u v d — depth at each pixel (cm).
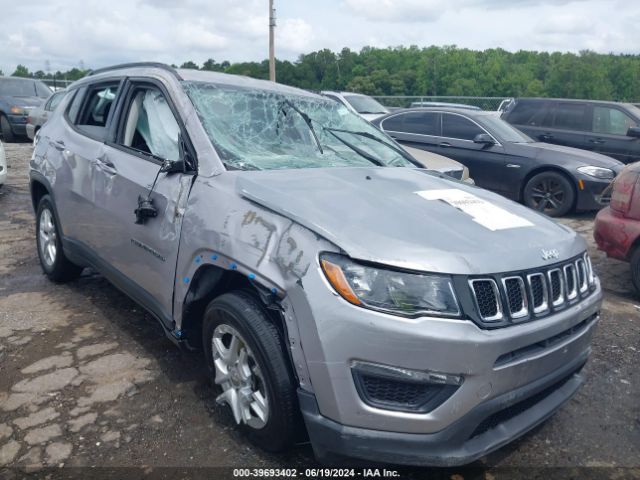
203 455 269
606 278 568
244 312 256
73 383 326
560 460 279
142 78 377
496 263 235
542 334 240
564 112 1040
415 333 216
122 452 269
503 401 233
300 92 411
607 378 363
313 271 231
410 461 226
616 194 510
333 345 224
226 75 380
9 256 562
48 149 465
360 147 385
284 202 258
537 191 876
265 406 257
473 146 924
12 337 381
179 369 346
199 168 304
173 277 303
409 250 230
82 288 477
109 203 364
